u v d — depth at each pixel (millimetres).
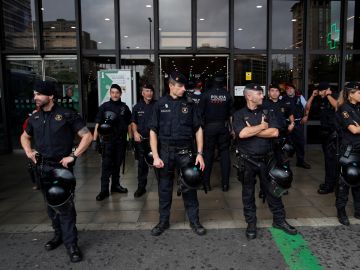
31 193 5410
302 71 8844
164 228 3816
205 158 5277
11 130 9008
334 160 4914
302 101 6801
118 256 3268
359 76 8859
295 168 6734
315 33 8773
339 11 8750
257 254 3266
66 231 3211
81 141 3285
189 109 3721
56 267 3094
